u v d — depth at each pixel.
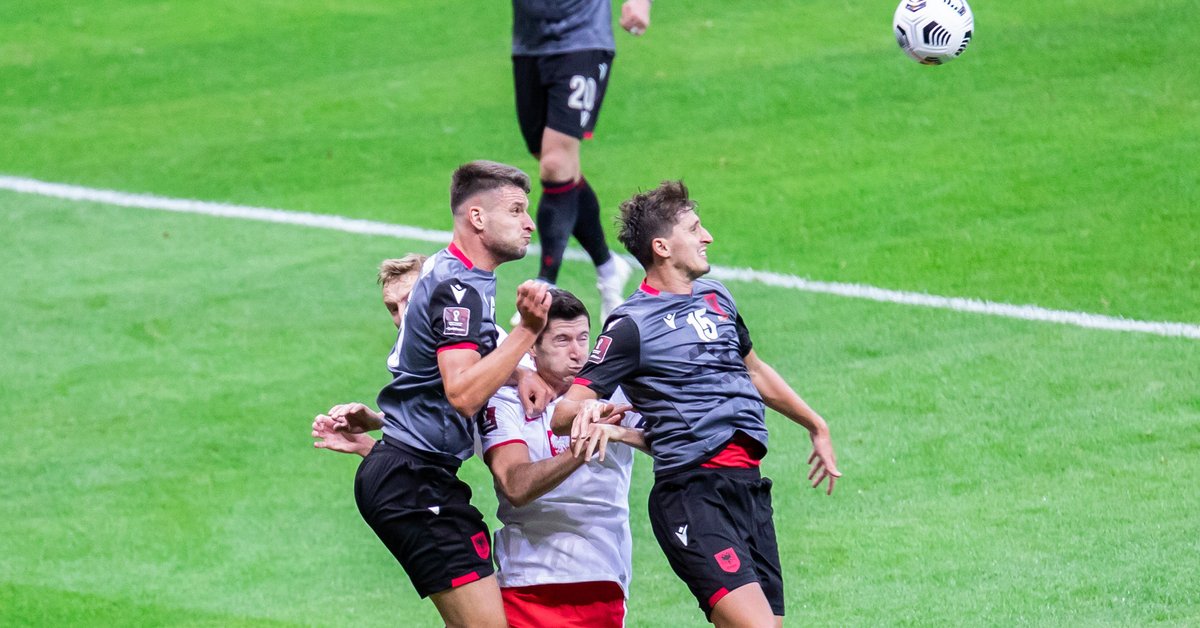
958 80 36.97
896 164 33.38
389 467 16.16
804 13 42.03
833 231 30.78
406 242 32.09
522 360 16.88
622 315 16.14
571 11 26.70
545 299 14.81
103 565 21.58
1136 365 24.48
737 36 41.00
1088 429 22.77
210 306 29.73
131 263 31.97
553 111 26.83
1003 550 19.95
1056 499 21.05
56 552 21.95
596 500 16.02
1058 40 38.22
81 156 37.91
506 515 16.30
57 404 26.33
